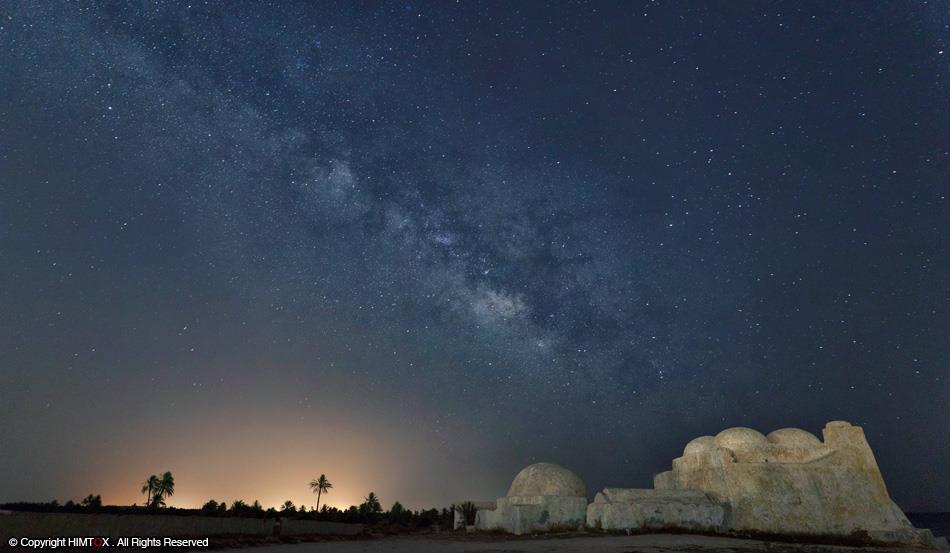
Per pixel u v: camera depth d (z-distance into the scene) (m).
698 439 30.45
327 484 53.38
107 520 16.19
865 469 26.52
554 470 29.72
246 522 21.73
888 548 22.75
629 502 24.77
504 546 20.14
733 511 25.30
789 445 28.00
